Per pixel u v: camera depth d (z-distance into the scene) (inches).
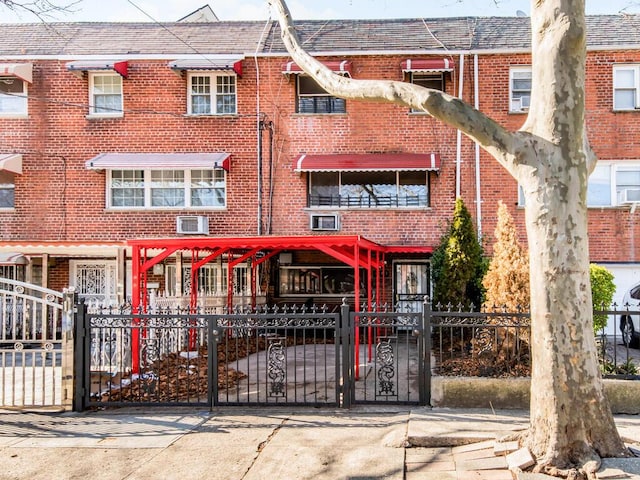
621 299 644.7
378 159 653.9
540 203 224.4
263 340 601.6
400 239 667.4
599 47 657.0
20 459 245.9
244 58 682.2
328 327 321.1
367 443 260.2
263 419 300.7
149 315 326.0
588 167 231.1
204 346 542.3
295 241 430.0
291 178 676.7
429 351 317.7
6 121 679.7
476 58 668.1
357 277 420.8
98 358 384.2
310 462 238.8
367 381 394.9
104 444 264.4
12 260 615.8
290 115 679.1
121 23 794.8
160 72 683.4
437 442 253.8
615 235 651.5
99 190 676.1
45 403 330.0
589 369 219.1
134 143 679.7
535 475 210.4
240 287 689.6
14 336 323.3
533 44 237.9
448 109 240.7
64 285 675.4
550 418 219.3
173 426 290.7
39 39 740.0
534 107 234.5
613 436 218.2
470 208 660.1
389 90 259.9
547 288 222.4
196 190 682.2
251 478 223.8
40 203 676.1
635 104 659.4
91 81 686.5
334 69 652.1
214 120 680.4
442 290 540.1
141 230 674.8
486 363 344.5
